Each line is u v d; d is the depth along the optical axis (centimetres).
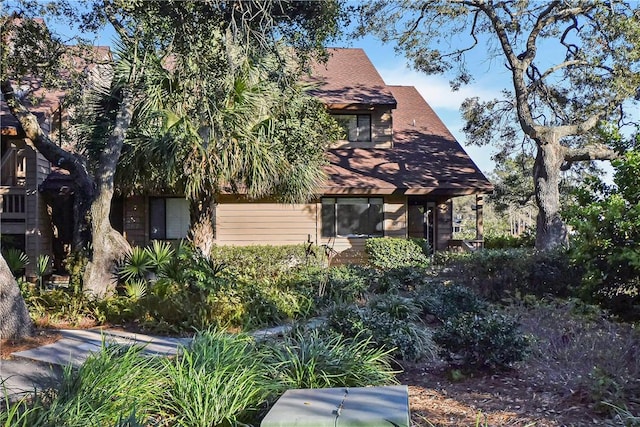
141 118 1105
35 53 1020
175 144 1050
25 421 342
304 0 859
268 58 1066
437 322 852
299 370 487
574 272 1005
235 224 1688
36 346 680
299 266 1331
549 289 1022
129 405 387
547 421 452
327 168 1714
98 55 1146
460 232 3416
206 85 830
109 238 1046
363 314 686
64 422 354
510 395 524
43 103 1509
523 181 2517
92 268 1016
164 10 710
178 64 825
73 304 901
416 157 1838
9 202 1506
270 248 1605
